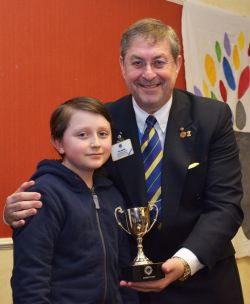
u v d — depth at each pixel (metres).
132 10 3.61
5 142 2.90
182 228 1.87
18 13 2.97
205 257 1.73
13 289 1.48
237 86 4.25
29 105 3.01
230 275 1.93
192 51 3.93
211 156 1.92
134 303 1.73
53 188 1.58
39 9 3.07
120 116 1.99
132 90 1.88
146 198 1.85
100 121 1.69
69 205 1.58
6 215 1.58
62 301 1.50
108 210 1.71
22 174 2.96
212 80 4.05
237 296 1.93
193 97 2.03
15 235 1.54
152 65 1.81
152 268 1.61
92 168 1.67
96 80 3.37
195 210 1.90
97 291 1.55
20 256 1.48
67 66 3.21
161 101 1.88
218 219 1.81
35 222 1.51
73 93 3.24
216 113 1.96
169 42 1.84
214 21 4.12
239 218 1.89
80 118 1.67
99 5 3.41
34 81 3.04
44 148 3.07
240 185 1.94
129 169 1.89
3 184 2.88
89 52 3.34
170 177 1.85
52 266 1.53
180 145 1.89
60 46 3.17
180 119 1.93
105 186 1.78
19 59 2.97
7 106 2.91
